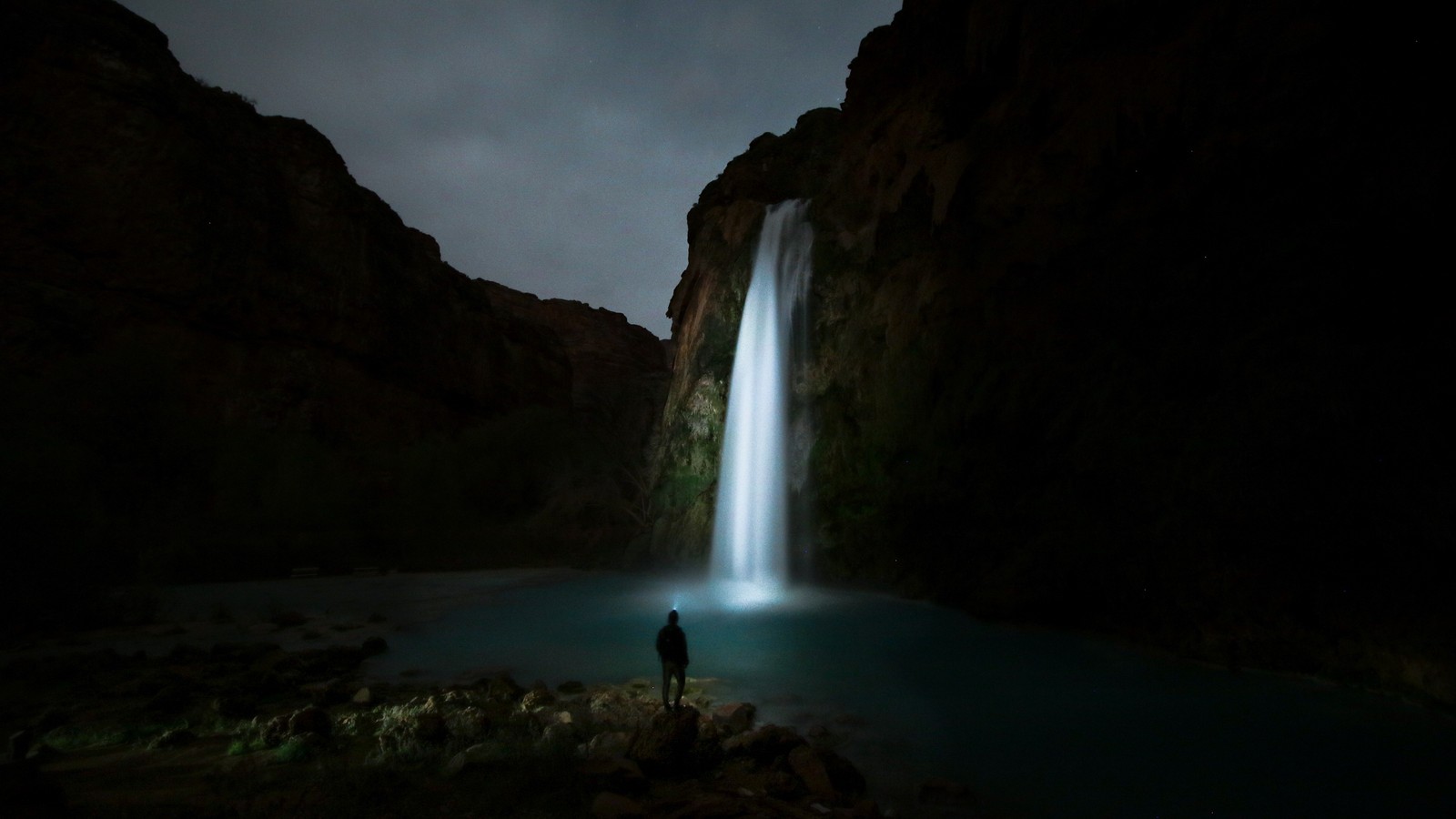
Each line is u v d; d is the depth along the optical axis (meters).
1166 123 16.31
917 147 23.72
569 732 8.38
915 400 23.05
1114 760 8.45
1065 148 18.67
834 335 27.61
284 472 40.19
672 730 7.46
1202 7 15.88
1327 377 12.38
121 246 39.47
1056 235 19.11
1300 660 11.87
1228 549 13.30
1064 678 12.33
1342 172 13.02
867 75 28.11
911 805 7.15
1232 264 14.91
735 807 6.02
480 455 53.22
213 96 47.56
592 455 56.69
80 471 25.25
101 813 5.47
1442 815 6.98
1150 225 16.89
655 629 17.83
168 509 32.16
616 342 103.00
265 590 27.52
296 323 48.19
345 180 55.38
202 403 41.81
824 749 7.82
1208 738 9.19
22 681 11.42
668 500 34.69
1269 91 14.21
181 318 41.69
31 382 30.38
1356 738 9.07
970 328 21.41
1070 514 17.14
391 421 54.16
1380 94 12.52
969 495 20.31
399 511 46.25
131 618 18.55
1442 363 11.02
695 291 37.03
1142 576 14.82
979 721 10.02
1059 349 18.78
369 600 24.42
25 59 37.75
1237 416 13.80
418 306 59.62
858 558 24.28
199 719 9.14
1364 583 11.30
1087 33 18.50
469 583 30.25
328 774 6.81
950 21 24.38
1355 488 11.55
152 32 45.03
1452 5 11.62
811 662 13.84
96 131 39.25
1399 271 11.94
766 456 29.23
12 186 36.66
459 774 6.94
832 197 28.88
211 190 43.69
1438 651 10.00
